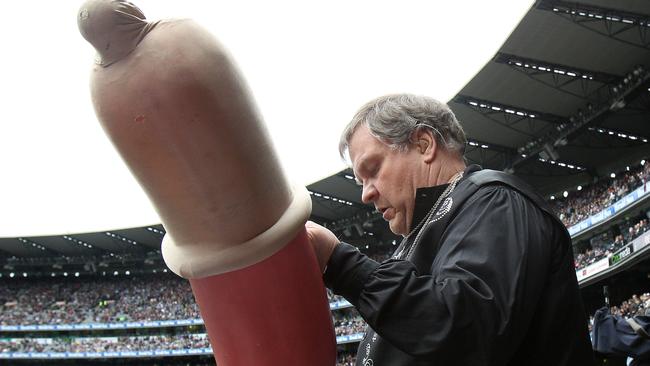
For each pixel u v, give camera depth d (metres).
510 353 1.48
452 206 1.74
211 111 1.05
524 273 1.50
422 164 1.89
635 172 28.81
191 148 1.06
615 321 2.67
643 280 28.73
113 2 1.04
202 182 1.09
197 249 1.20
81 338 51.00
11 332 52.12
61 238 50.56
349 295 1.49
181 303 50.69
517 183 1.75
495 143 33.53
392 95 1.97
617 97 26.39
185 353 47.19
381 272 1.48
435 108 1.94
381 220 44.22
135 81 1.03
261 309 1.23
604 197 29.86
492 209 1.61
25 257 56.00
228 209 1.14
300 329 1.27
